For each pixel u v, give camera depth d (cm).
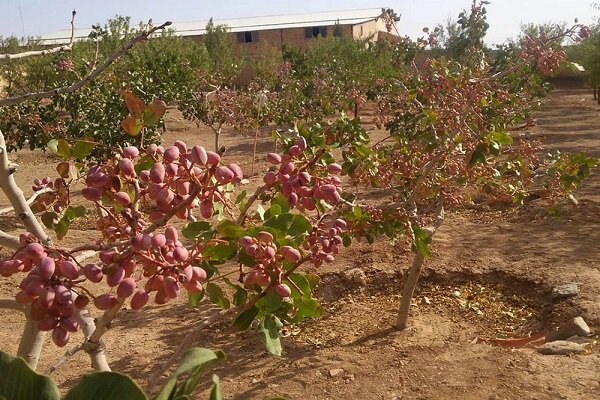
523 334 528
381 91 1378
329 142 519
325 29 4519
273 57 3306
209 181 174
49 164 1573
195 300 229
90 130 1034
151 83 1228
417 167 516
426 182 499
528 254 674
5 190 214
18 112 1010
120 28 2558
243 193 263
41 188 244
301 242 237
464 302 595
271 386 446
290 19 4884
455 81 549
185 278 152
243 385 451
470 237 750
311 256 230
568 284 580
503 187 570
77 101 1041
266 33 4581
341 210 384
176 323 573
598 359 441
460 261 668
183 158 174
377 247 718
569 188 620
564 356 451
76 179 246
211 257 205
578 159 615
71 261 152
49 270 140
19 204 216
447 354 470
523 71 895
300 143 213
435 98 621
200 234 214
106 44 2445
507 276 625
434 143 481
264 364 484
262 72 2703
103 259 150
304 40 4553
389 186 528
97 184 176
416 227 434
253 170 1262
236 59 3459
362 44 2894
